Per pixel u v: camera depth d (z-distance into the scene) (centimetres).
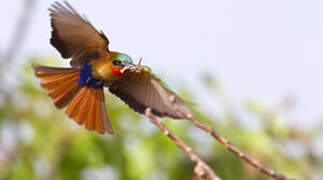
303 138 1334
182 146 857
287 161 1332
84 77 905
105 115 919
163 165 1325
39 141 1348
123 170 1330
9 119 1351
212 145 1309
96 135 1341
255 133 1331
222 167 1304
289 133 1332
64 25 869
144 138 1336
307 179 1318
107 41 887
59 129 1348
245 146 1325
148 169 1322
